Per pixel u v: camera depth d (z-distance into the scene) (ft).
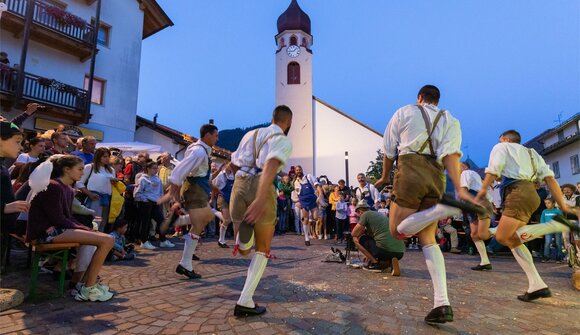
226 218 24.82
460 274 17.39
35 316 9.70
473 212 8.02
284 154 9.11
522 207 12.27
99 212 19.26
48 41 52.08
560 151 83.66
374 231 16.87
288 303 11.05
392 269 17.21
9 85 46.34
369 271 16.87
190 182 14.70
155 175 23.85
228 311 10.15
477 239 19.01
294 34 116.26
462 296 12.61
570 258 21.76
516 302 11.96
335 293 12.41
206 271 16.11
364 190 33.19
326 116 109.29
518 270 19.04
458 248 30.09
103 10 60.64
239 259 19.70
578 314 10.65
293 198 41.52
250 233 9.78
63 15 52.13
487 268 18.85
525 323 9.75
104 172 19.81
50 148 21.53
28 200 12.05
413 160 9.08
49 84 49.96
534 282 12.05
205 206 14.73
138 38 66.39
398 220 9.18
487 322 9.74
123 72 63.21
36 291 12.05
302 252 24.14
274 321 9.39
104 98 60.03
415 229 8.71
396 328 9.01
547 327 9.48
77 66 56.59
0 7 14.17
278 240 33.42
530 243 28.35
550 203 25.76
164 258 19.17
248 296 9.73
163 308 10.44
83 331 8.69
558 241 25.43
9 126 11.98
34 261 11.28
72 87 52.49
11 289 11.28
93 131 57.16
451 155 8.88
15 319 9.46
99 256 11.25
